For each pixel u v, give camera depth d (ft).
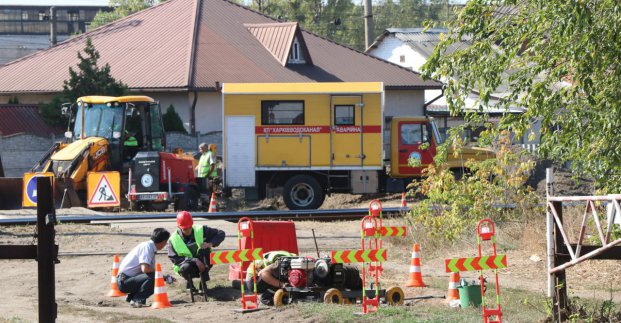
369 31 240.94
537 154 64.13
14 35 563.89
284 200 136.26
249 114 135.64
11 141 179.01
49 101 209.26
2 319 51.75
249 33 224.33
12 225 104.06
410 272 69.92
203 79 200.34
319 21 456.04
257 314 56.08
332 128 135.74
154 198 128.67
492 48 60.90
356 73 221.66
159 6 236.84
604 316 53.01
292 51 217.36
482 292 50.88
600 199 47.09
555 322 52.42
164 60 208.44
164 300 61.46
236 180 136.15
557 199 50.98
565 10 54.49
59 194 127.54
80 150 129.80
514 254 83.92
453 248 88.28
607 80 58.39
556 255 52.31
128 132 137.59
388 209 115.65
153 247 64.13
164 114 192.13
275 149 135.85
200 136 189.98
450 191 91.45
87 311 57.31
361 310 55.52
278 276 61.11
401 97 226.38
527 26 57.93
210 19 227.61
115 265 68.49
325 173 136.46
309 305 56.65
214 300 64.80
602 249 47.67
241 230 59.41
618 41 55.36
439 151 68.54
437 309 57.16
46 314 45.32
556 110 60.80
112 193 126.11
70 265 81.30
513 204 93.20
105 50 218.38
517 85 60.70
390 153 139.33
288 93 135.44
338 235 100.48
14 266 81.30
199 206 138.82
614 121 57.88
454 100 63.87
